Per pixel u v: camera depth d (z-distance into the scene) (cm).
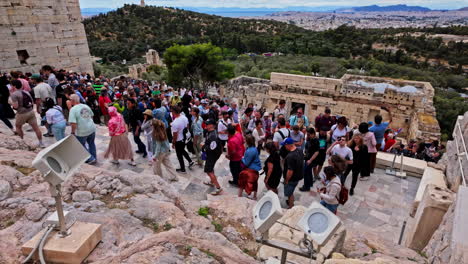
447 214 486
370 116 2122
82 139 741
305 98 2277
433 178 821
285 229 485
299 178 637
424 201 584
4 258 301
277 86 2362
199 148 867
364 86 2070
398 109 2009
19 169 523
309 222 307
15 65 1820
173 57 3534
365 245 475
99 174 529
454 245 340
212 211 530
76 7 2072
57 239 305
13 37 1784
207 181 775
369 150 877
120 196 476
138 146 909
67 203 438
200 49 3512
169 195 507
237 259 323
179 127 774
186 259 288
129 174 538
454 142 866
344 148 698
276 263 377
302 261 411
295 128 754
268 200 308
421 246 574
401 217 715
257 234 465
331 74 5488
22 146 668
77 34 2112
